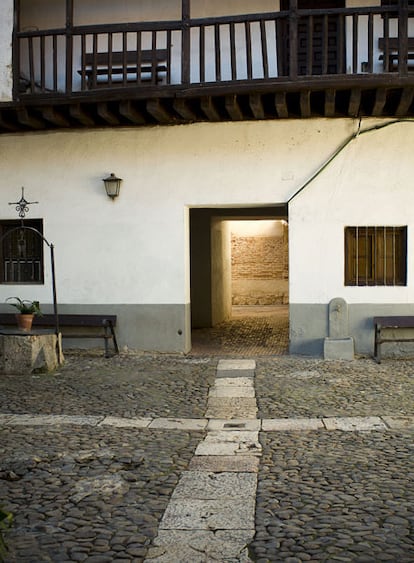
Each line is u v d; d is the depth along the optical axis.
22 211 10.98
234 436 6.15
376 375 8.84
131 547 3.83
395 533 3.96
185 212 10.62
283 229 21.11
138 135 10.63
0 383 8.49
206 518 4.23
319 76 9.11
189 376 8.93
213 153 10.45
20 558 3.71
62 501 4.54
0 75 10.06
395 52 9.98
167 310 10.70
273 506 4.41
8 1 10.09
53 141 10.87
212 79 10.52
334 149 10.16
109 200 10.76
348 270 10.34
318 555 3.69
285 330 14.36
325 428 6.38
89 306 10.87
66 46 9.84
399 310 10.16
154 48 9.59
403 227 10.16
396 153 10.04
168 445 5.86
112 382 8.55
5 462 5.32
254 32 10.38
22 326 9.47
